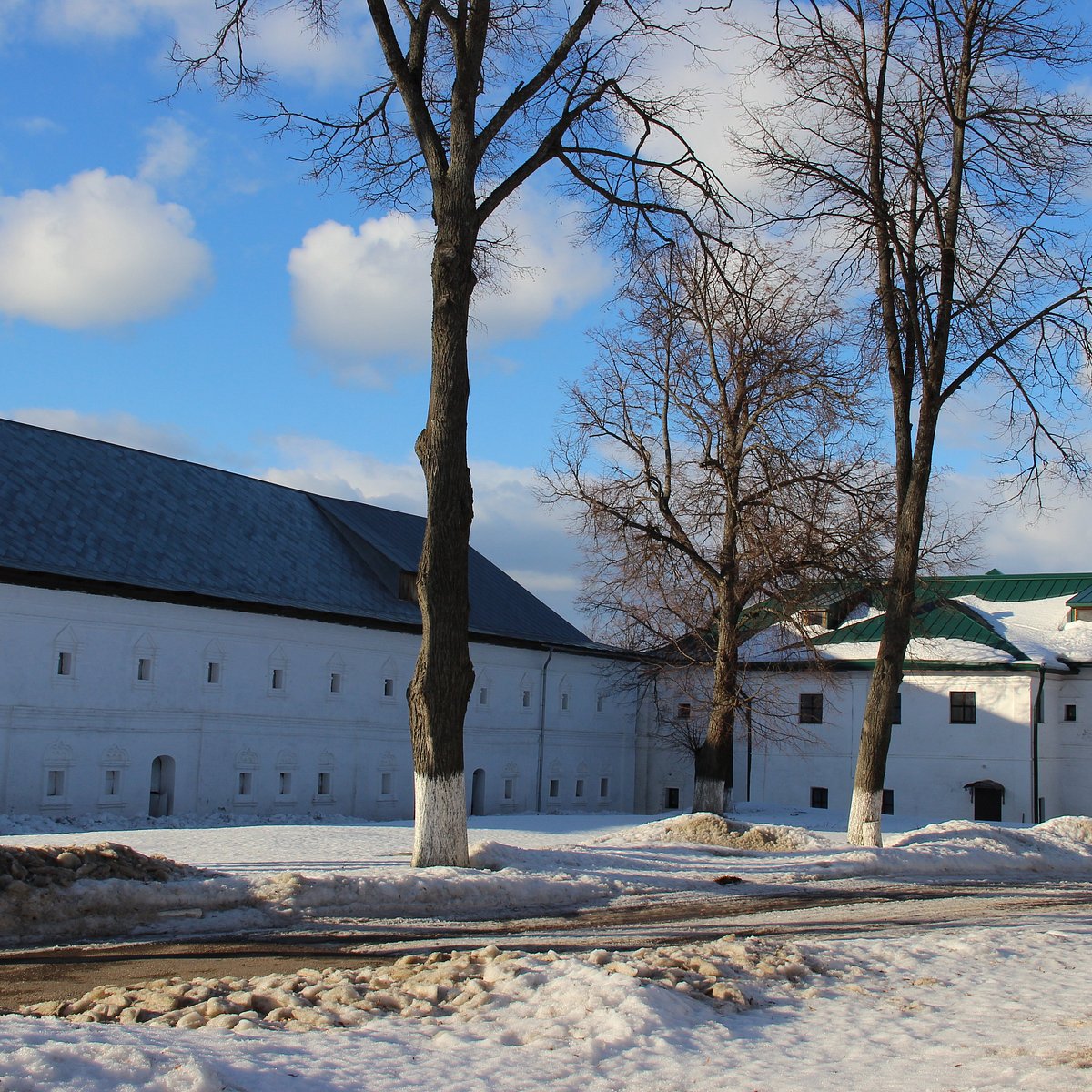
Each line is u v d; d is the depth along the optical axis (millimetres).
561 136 19047
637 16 18797
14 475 38812
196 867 14805
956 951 10891
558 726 56406
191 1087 5445
